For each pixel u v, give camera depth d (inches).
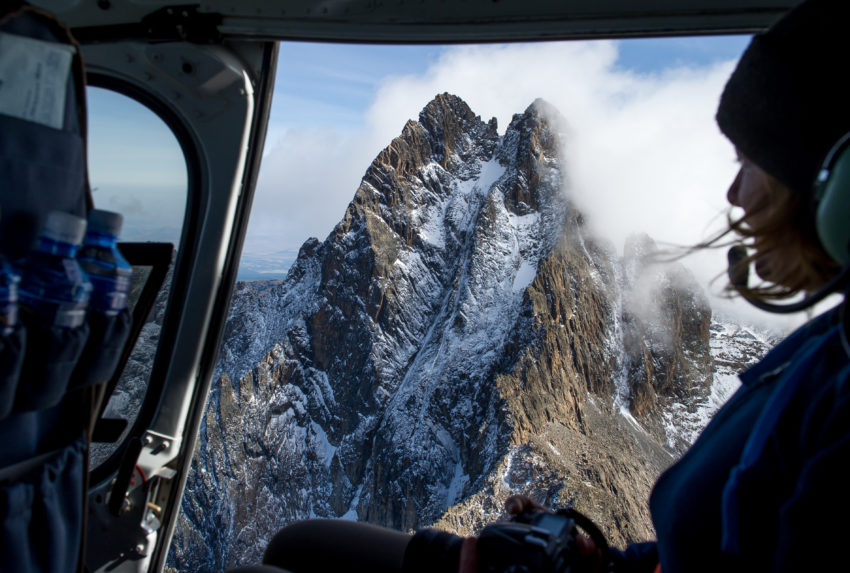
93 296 26.9
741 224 17.7
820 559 13.5
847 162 14.1
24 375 23.4
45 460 26.9
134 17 48.2
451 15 45.1
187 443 58.5
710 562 18.3
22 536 25.0
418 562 29.0
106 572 55.2
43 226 24.4
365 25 46.7
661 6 42.4
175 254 54.1
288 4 46.3
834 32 14.6
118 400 56.1
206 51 49.0
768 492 16.1
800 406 15.7
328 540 32.9
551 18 44.2
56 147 24.4
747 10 41.6
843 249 14.4
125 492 52.3
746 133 16.4
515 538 23.7
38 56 22.9
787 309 16.1
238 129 52.9
